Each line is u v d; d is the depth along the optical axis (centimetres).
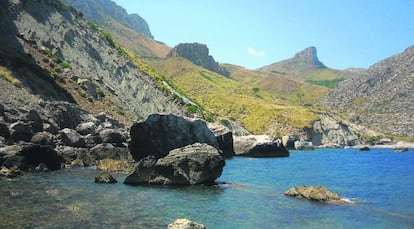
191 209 2652
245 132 16275
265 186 3944
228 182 4162
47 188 3050
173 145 5497
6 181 3244
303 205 2886
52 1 12112
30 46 9206
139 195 3031
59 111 6353
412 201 3300
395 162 8750
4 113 5109
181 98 14700
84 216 2244
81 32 12300
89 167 4575
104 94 9838
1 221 2019
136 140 5250
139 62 16688
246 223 2330
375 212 2745
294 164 7256
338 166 7269
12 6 10188
